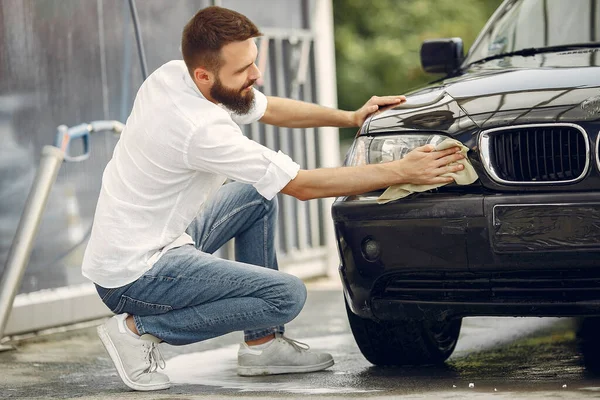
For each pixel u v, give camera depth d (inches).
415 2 1153.4
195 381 215.8
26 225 265.7
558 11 252.4
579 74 200.1
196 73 186.5
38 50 302.0
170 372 231.6
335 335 278.1
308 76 419.2
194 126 184.9
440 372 216.5
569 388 188.7
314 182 187.6
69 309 309.1
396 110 206.5
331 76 428.5
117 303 197.9
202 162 186.9
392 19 1143.0
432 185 189.5
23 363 252.8
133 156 190.5
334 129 428.8
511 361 230.1
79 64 314.7
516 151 190.1
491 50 253.6
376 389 195.9
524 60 233.6
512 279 190.7
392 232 194.5
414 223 192.1
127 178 191.5
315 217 418.9
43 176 268.8
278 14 401.7
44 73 303.6
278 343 217.8
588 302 185.8
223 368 233.9
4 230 291.7
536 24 253.0
